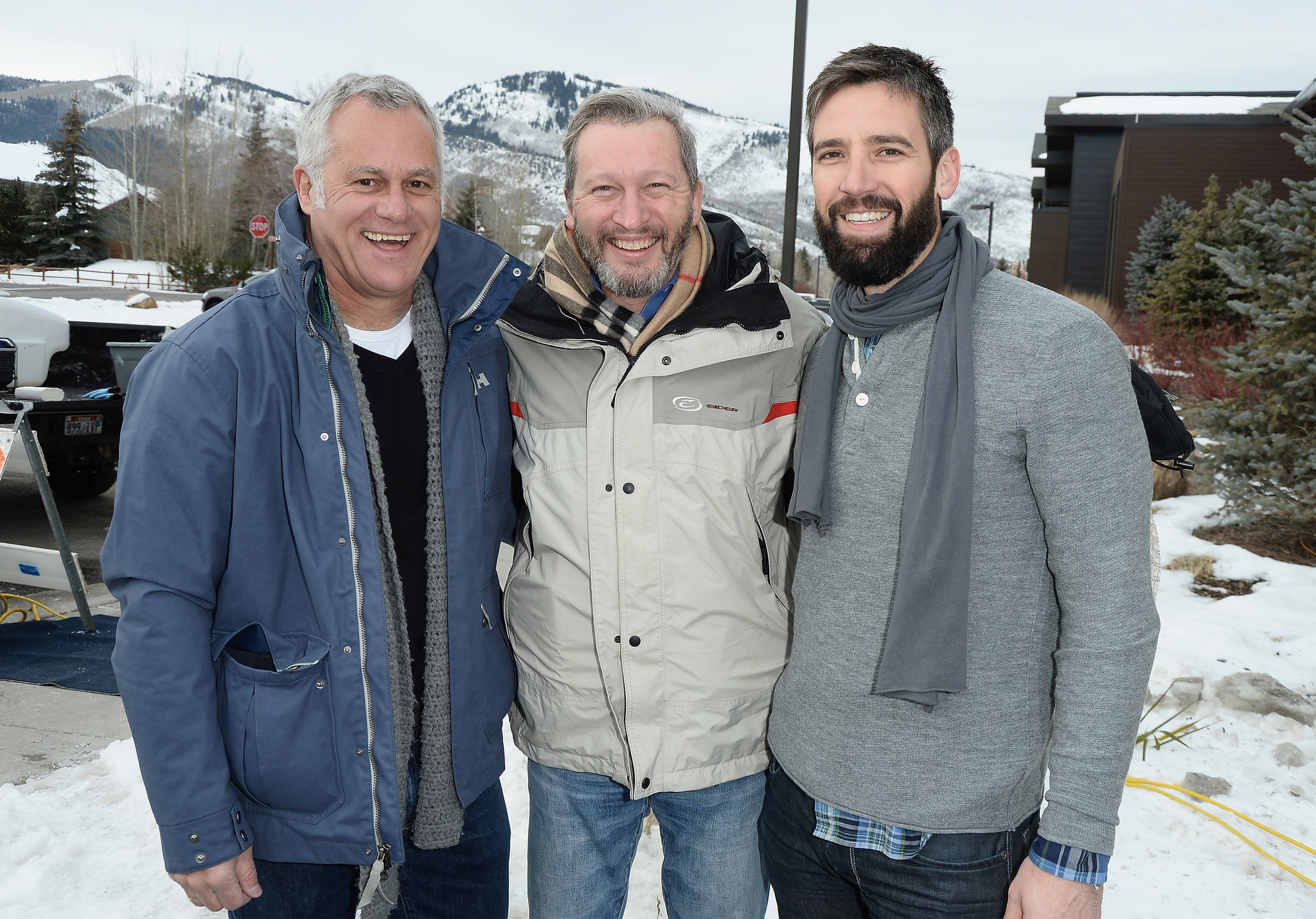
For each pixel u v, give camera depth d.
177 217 51.91
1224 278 14.86
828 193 1.55
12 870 2.41
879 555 1.49
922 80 1.49
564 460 1.80
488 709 1.76
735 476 1.79
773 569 1.90
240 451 1.50
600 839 1.88
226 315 1.54
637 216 1.70
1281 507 5.55
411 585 1.68
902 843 1.49
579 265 1.83
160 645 1.43
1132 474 1.36
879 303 1.52
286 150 53.97
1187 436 1.62
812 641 1.58
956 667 1.40
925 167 1.49
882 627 1.49
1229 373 5.80
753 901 1.89
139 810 2.73
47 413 5.61
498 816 1.92
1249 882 2.48
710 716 1.79
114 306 23.38
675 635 1.77
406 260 1.60
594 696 1.81
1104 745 1.34
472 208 55.22
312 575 1.54
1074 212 29.81
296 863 1.63
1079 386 1.36
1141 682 1.35
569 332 1.77
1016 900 1.42
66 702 3.45
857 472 1.52
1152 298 16.50
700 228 1.86
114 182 66.50
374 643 1.56
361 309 1.67
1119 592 1.34
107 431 6.04
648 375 1.74
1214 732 3.34
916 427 1.45
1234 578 5.11
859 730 1.50
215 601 1.54
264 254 50.31
